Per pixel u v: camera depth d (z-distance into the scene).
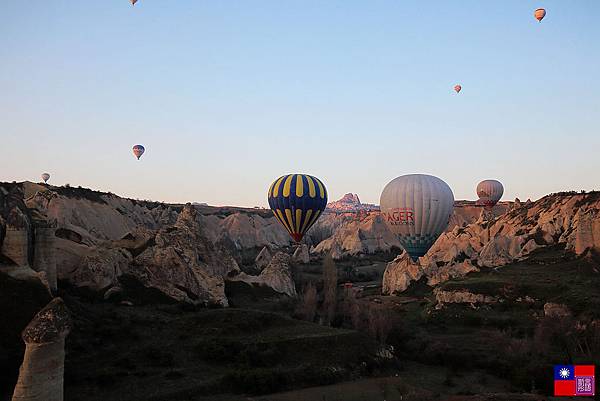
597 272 59.38
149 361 34.31
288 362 37.03
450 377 39.28
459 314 55.88
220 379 32.84
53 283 38.66
